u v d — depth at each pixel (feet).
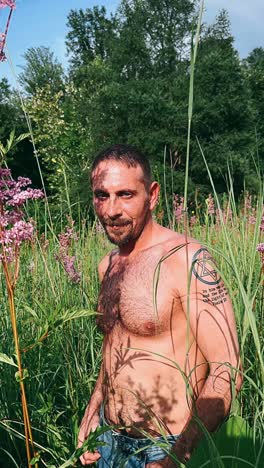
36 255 14.43
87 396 10.88
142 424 6.79
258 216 7.04
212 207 18.28
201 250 6.51
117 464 7.00
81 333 12.34
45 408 9.29
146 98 83.92
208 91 86.22
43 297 13.58
